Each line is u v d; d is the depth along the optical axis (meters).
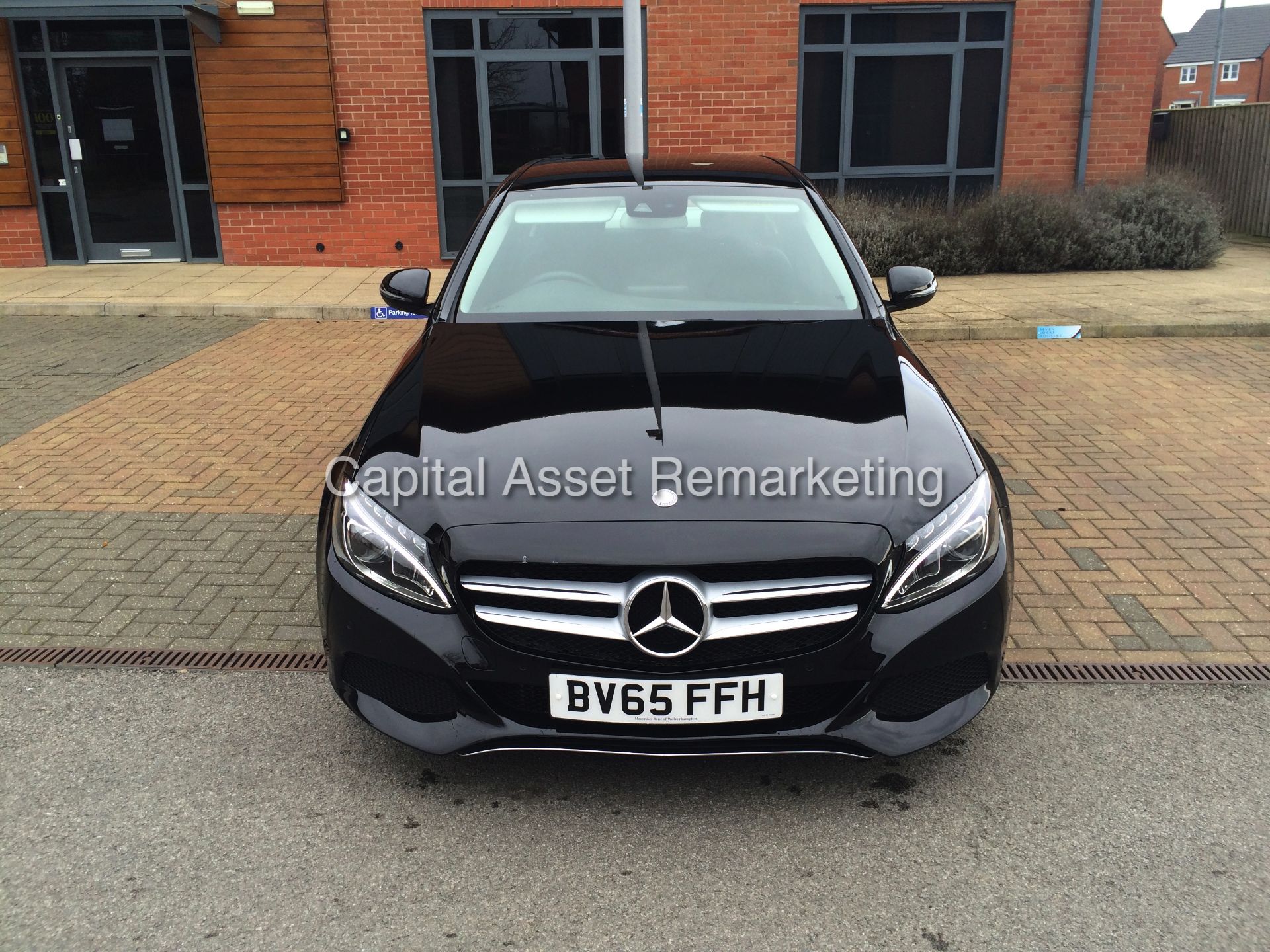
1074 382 7.10
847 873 2.53
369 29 11.29
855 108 12.14
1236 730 3.16
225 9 11.16
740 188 4.18
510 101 11.65
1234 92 73.56
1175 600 3.99
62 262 12.00
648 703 2.53
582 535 2.51
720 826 2.72
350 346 8.39
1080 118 12.27
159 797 2.85
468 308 3.63
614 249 3.84
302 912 2.41
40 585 4.15
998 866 2.56
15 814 2.77
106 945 2.31
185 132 11.69
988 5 11.87
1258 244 13.60
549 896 2.46
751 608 2.52
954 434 2.91
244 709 3.30
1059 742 3.09
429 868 2.56
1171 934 2.33
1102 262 11.20
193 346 8.41
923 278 3.90
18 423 6.29
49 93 11.52
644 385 3.03
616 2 11.38
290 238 11.88
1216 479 5.25
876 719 2.61
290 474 5.41
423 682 2.64
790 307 3.59
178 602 4.02
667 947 2.30
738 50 11.59
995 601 2.68
